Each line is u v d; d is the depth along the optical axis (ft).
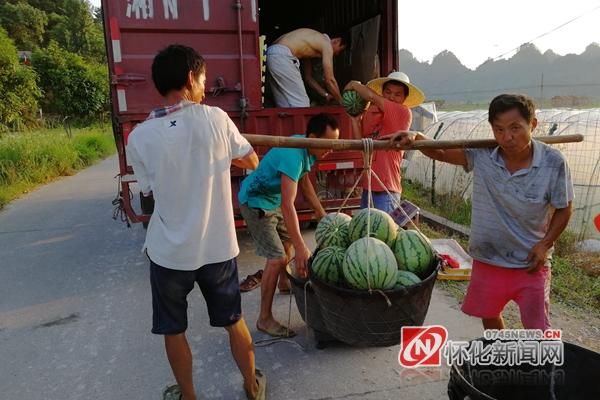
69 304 15.58
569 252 17.97
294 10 31.68
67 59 98.78
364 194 15.02
